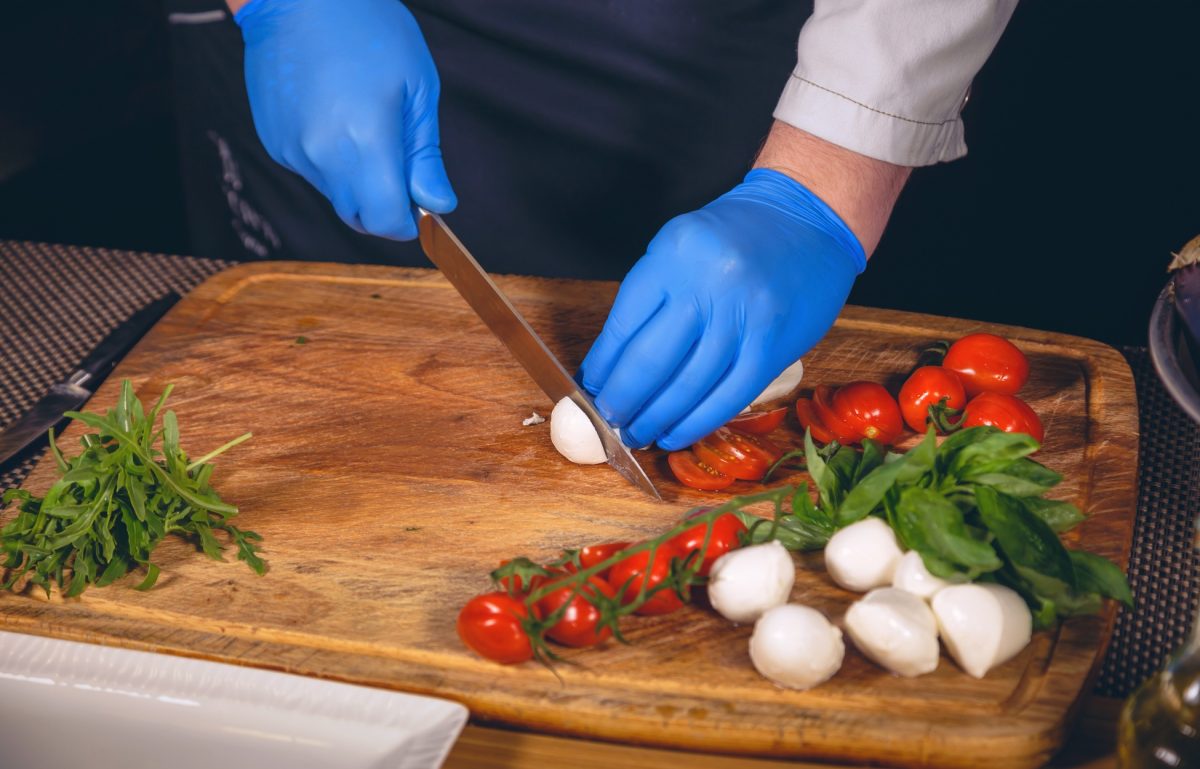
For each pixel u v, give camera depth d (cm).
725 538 84
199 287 107
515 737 80
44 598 86
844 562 82
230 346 102
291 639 83
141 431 86
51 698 80
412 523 89
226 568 87
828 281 92
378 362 100
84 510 85
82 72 178
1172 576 86
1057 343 99
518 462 93
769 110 115
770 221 92
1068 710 78
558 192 120
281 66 95
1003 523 80
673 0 111
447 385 99
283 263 108
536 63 115
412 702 78
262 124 97
